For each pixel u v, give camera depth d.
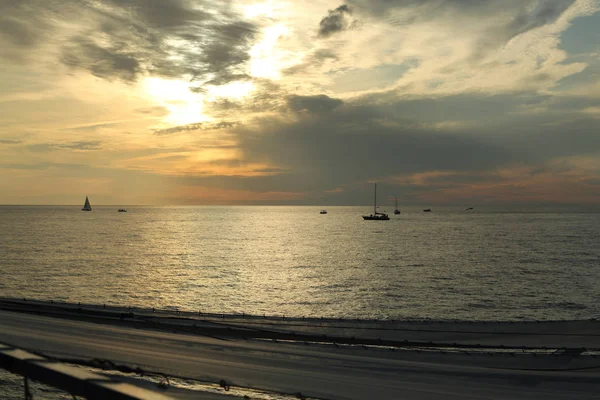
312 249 133.38
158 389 19.88
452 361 29.86
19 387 17.30
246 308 58.69
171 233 196.62
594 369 27.98
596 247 137.00
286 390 22.27
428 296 65.25
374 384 23.89
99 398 3.48
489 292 67.88
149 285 73.62
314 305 60.16
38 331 30.11
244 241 160.00
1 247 129.62
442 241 159.38
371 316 53.94
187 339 31.28
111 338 29.64
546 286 72.81
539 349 34.41
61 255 112.44
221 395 20.23
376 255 117.12
